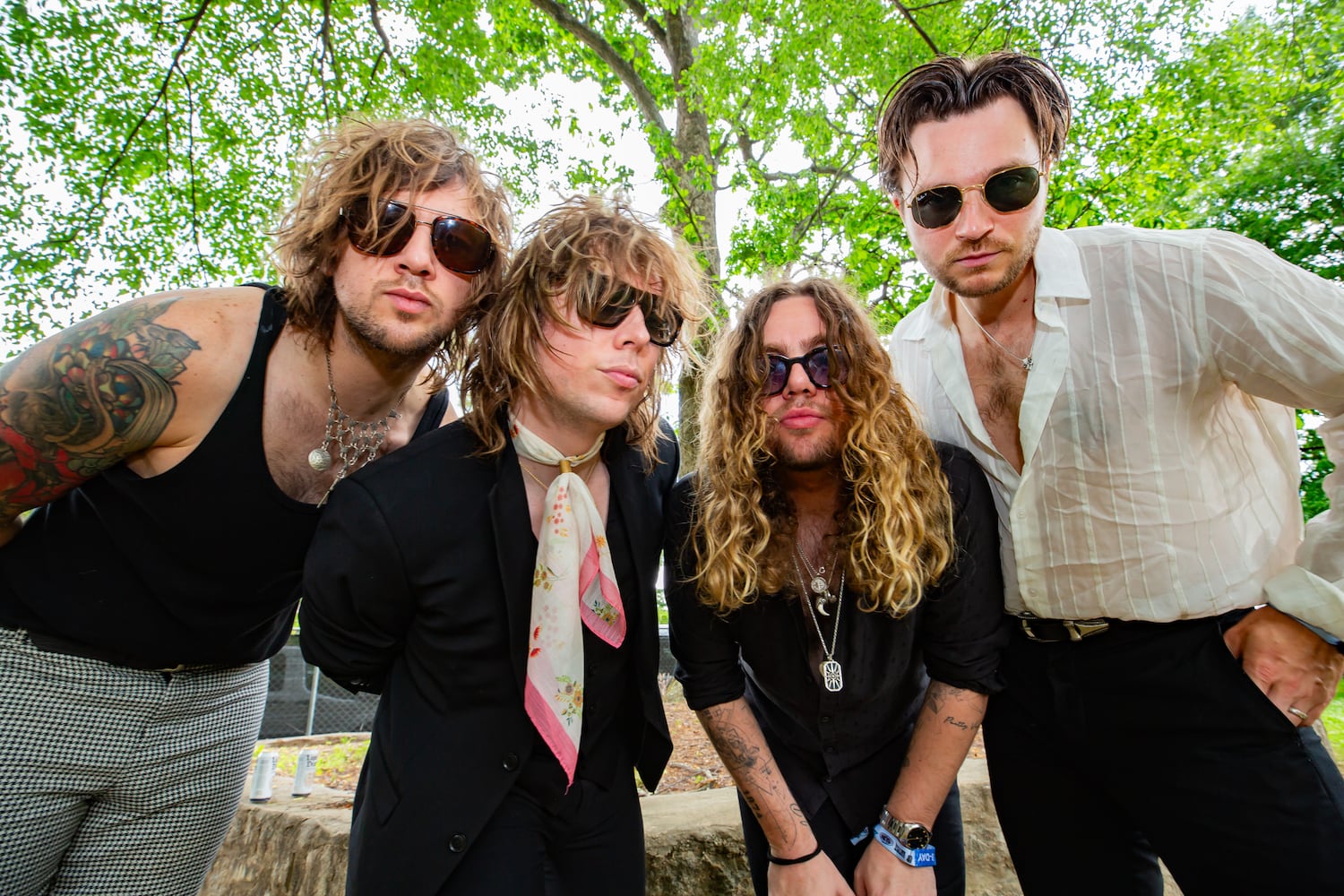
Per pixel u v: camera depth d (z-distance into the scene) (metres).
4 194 7.39
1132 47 8.92
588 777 1.35
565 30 9.11
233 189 8.29
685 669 1.55
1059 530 1.48
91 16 7.41
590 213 1.31
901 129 1.57
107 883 1.51
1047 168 1.48
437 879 1.14
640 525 1.40
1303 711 1.30
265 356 1.40
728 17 8.70
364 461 1.57
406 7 8.49
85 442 1.28
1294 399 1.33
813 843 1.44
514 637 1.23
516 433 1.33
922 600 1.47
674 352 1.54
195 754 1.59
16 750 1.34
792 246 8.29
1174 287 1.39
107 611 1.39
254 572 1.45
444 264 1.33
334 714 6.20
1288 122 12.63
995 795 1.72
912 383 1.84
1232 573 1.40
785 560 1.47
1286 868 1.28
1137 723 1.44
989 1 8.34
